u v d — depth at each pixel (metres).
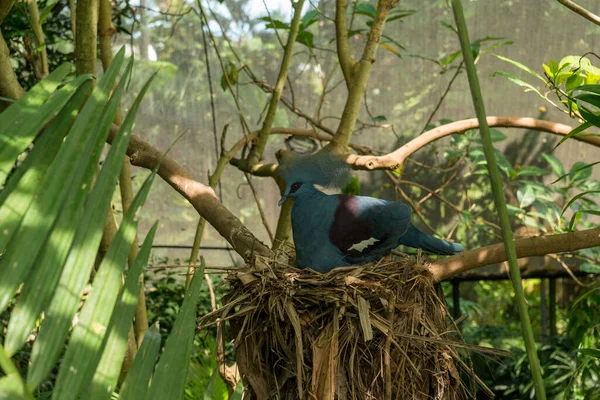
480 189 5.76
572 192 5.62
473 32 5.23
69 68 2.00
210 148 5.80
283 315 2.51
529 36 5.19
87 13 3.21
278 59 5.54
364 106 5.56
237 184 5.95
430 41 5.30
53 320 1.57
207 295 7.31
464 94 5.45
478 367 6.91
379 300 2.54
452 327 2.81
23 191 1.73
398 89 5.49
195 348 5.27
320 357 2.38
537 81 5.32
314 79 5.55
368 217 3.10
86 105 1.82
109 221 3.44
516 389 6.65
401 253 3.28
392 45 5.35
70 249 1.65
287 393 2.54
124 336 1.65
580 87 2.09
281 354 2.53
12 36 4.79
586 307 5.82
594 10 5.03
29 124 1.82
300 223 3.11
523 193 4.62
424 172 5.75
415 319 2.62
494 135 4.82
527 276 6.12
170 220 6.13
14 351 1.54
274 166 3.95
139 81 5.56
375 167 3.48
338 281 2.56
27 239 1.64
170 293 7.40
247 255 2.80
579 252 5.30
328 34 5.40
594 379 5.77
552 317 6.72
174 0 5.45
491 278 6.32
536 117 5.48
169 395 1.70
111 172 1.76
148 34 5.52
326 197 3.13
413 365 2.48
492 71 5.34
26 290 1.59
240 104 5.63
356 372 2.49
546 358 6.57
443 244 3.46
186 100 5.62
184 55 5.54
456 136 4.84
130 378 1.69
